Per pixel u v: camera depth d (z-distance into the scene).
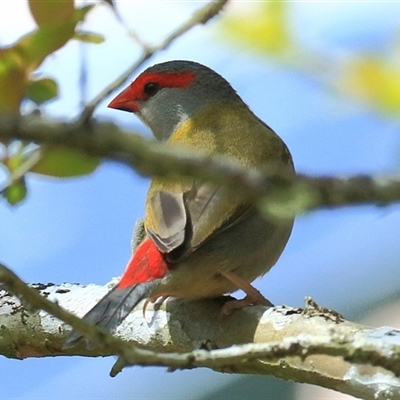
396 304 13.60
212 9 5.38
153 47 5.26
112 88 5.10
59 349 8.39
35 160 5.67
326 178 3.86
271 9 5.64
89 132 3.84
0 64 5.36
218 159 4.05
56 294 8.82
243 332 7.70
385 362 5.39
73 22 5.41
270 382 12.82
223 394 13.19
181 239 8.26
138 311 8.27
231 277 8.78
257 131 10.22
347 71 5.34
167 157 3.87
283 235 9.46
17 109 5.38
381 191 3.82
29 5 5.48
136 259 8.31
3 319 8.49
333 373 6.76
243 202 8.63
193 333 7.92
